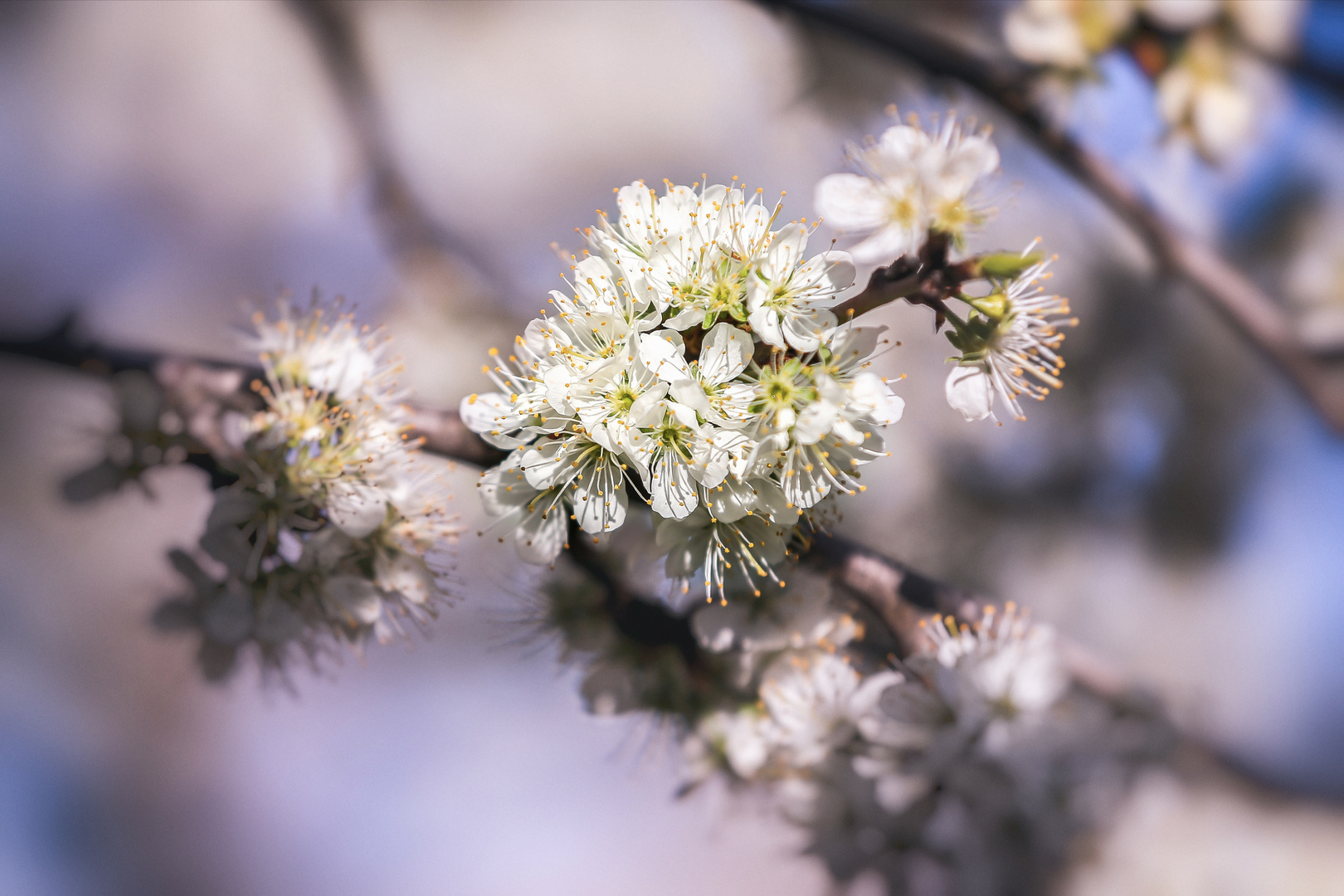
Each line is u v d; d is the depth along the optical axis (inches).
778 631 18.8
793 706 18.8
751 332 17.3
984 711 18.6
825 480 17.3
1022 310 17.3
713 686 19.0
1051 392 32.4
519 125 39.7
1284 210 27.2
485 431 17.8
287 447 18.7
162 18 37.2
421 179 35.6
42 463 28.2
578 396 17.3
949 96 22.8
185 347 33.5
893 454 30.5
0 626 29.6
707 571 17.9
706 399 17.0
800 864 19.0
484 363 28.0
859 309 17.3
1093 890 19.0
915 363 32.4
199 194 35.8
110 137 36.1
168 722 30.4
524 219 38.9
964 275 17.2
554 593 19.5
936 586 19.0
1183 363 32.4
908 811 18.8
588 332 17.3
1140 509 32.0
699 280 17.2
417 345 28.1
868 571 19.0
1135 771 19.2
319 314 19.2
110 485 19.4
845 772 18.8
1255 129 23.3
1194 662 30.2
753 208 17.3
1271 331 25.2
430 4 39.1
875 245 17.6
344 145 34.1
